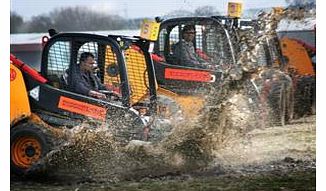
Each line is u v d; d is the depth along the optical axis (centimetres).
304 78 2462
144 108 1975
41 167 1752
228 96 2062
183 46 2380
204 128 1917
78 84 1880
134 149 1838
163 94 2323
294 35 2525
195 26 2398
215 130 1928
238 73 2156
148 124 1889
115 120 1864
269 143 2052
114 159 1817
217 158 1891
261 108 2219
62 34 1898
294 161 1889
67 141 1802
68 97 1867
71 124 1848
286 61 2466
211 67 2328
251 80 2208
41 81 1870
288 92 2392
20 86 1842
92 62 1894
